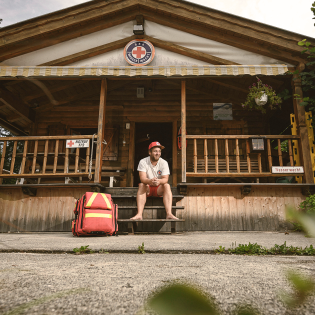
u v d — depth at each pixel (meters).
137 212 4.98
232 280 1.27
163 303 0.45
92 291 1.06
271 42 5.95
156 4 6.18
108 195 4.38
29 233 5.22
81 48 6.35
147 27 6.38
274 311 0.83
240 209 5.43
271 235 4.34
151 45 6.28
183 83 6.11
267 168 8.41
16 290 1.08
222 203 5.46
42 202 5.66
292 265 1.76
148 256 2.30
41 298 0.94
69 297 0.97
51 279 1.29
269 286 1.14
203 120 8.99
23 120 8.95
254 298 0.96
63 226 5.55
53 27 6.22
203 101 9.11
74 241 3.36
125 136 9.04
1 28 6.18
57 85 8.13
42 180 8.78
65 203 5.64
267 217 5.39
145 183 4.69
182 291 0.49
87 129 9.60
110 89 9.23
